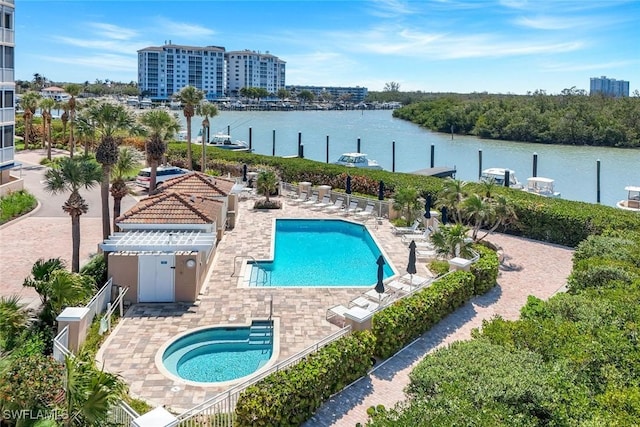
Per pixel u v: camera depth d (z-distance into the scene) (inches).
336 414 467.8
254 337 626.5
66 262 855.1
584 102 4170.8
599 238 807.7
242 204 1398.9
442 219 1028.5
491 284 788.0
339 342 524.1
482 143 3777.1
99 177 760.3
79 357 362.0
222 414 420.2
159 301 713.6
